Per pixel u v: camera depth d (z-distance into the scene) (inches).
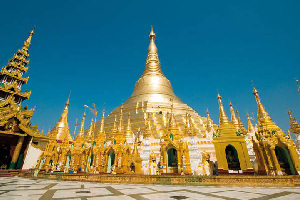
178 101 2249.0
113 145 1108.5
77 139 1386.6
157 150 1072.8
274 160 655.1
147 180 684.1
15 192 461.7
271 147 669.9
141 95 2183.8
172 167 861.8
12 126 1288.1
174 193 448.1
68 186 607.8
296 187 523.8
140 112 1822.1
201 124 1689.2
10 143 1343.5
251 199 363.9
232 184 585.0
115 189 527.8
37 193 448.5
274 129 711.1
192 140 871.7
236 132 800.9
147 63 2586.1
